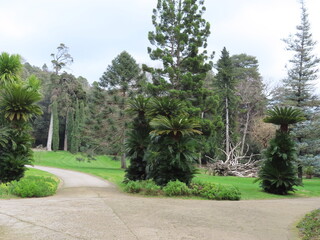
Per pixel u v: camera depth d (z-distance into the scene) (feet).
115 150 91.35
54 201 23.98
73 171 75.72
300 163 68.08
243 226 17.13
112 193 33.09
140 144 40.55
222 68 107.14
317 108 75.00
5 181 35.19
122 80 95.09
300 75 77.05
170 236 13.84
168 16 84.43
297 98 75.87
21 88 36.78
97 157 140.97
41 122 160.86
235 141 109.91
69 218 16.75
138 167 40.83
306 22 76.74
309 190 49.24
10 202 23.04
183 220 17.85
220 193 31.86
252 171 78.95
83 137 95.96
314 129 69.15
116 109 88.33
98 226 15.08
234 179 64.23
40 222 15.56
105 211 19.51
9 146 36.42
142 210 20.65
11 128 36.60
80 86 151.84
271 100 120.67
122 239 12.87
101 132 90.74
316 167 71.56
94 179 55.11
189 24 83.51
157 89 76.79
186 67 85.05
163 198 30.14
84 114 142.51
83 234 13.43
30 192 27.96
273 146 43.93
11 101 36.11
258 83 126.11
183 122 34.53
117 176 58.44
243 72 141.28
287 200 34.83
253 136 114.83
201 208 23.08
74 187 39.99
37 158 114.32
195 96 81.25
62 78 142.92
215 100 80.84
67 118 151.12
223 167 80.18
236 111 116.57
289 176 42.37
